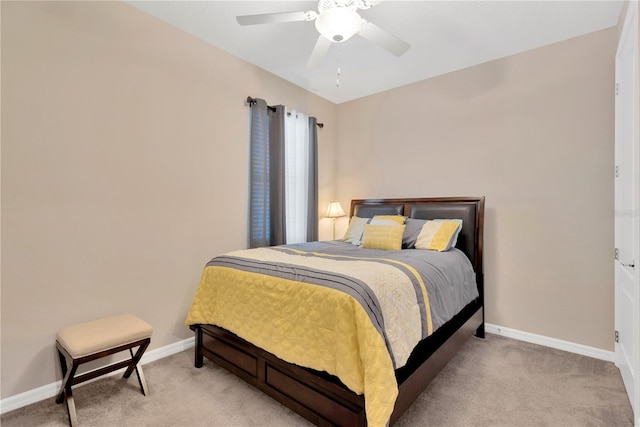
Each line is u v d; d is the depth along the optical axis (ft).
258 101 10.47
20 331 6.18
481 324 9.62
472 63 10.40
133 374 7.35
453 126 10.99
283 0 7.38
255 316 6.23
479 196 10.25
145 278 8.02
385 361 4.58
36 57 6.32
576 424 5.63
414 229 9.89
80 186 6.91
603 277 8.30
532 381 7.06
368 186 13.42
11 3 6.04
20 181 6.15
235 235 10.14
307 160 12.68
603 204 8.32
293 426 5.52
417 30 8.45
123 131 7.57
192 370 7.55
